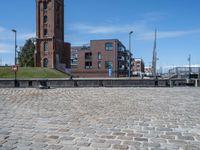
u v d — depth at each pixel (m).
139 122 7.76
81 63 88.56
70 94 17.38
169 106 11.34
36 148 5.16
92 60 87.25
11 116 8.64
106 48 86.31
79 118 8.33
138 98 14.72
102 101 13.15
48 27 81.38
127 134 6.29
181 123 7.65
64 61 89.81
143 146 5.34
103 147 5.25
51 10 81.12
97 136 6.08
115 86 27.83
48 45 81.25
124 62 94.00
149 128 6.96
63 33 88.38
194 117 8.64
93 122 7.71
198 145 5.44
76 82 27.80
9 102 12.54
